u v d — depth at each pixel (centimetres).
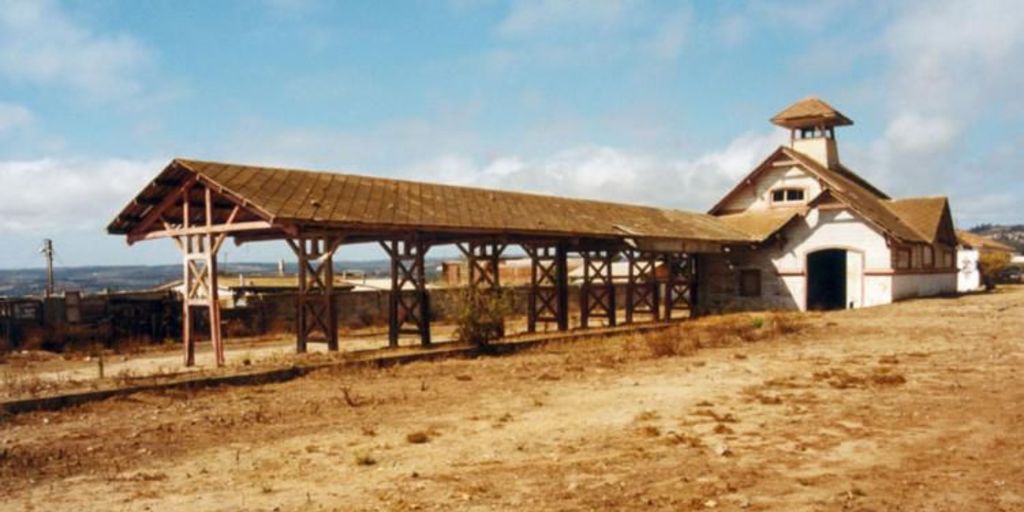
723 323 2758
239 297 3128
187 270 1931
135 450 954
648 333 2483
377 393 1370
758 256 3659
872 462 824
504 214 2361
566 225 2494
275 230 2062
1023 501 678
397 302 2041
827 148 4169
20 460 904
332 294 1908
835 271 3997
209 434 1043
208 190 1844
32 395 1258
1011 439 915
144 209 2017
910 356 1709
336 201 1897
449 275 4203
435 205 2191
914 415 1066
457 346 2002
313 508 699
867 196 3894
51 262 4419
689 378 1493
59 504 730
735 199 3981
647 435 981
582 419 1103
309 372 1605
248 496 745
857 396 1231
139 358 2284
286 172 1997
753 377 1480
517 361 1825
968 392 1237
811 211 3519
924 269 3744
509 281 4775
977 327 2297
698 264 3750
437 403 1265
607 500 703
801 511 661
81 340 2653
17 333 2648
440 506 694
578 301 3862
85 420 1149
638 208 3319
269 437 1020
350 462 874
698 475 783
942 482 743
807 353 1853
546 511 674
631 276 2877
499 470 823
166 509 708
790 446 904
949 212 3941
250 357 2111
